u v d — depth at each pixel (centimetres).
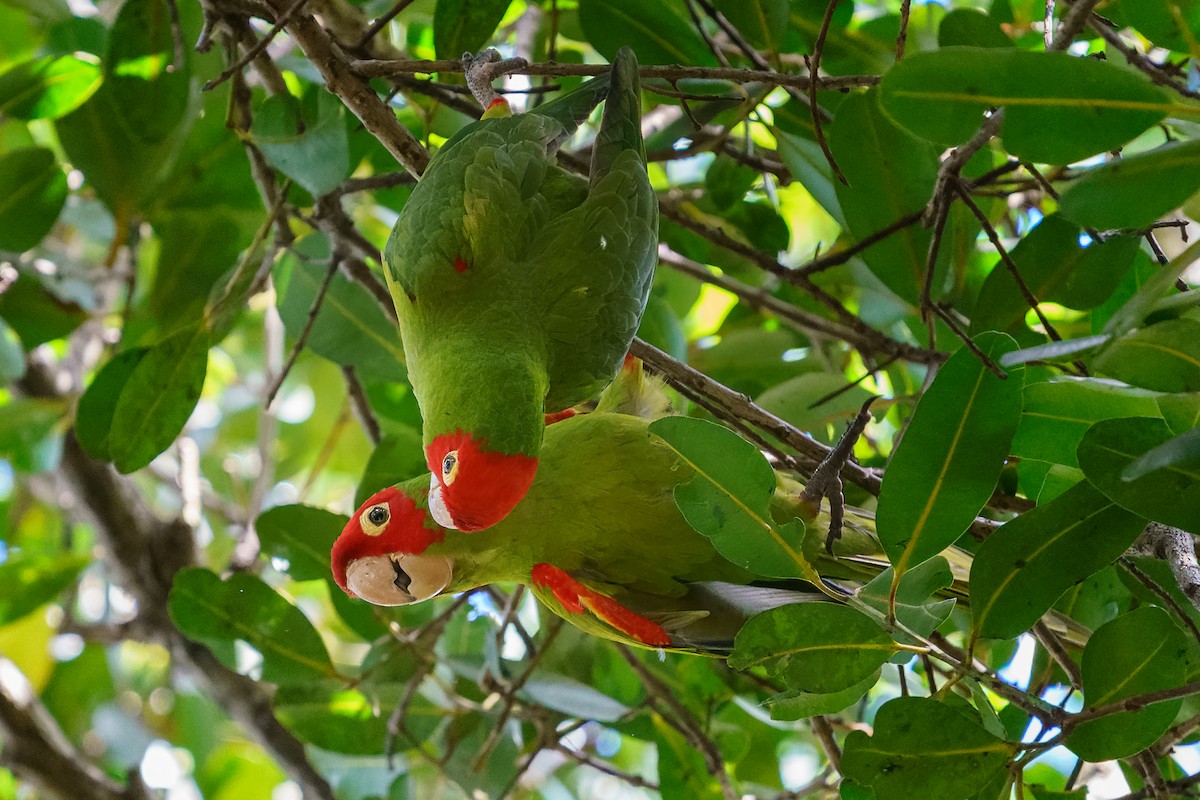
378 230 1362
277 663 934
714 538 602
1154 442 574
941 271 876
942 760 608
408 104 984
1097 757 610
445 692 996
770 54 889
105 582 1491
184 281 1075
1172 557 699
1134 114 527
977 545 835
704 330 1443
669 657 1010
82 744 1427
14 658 1288
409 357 774
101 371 879
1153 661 612
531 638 1099
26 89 945
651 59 944
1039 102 533
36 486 1476
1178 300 607
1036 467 774
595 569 792
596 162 800
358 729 984
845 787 662
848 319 944
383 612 964
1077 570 614
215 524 1453
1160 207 526
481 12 861
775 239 1077
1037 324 979
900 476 597
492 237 753
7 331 1178
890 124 834
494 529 780
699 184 1184
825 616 594
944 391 586
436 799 1105
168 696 1603
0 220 985
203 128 1056
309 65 970
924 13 1070
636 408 875
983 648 901
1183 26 545
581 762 1000
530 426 689
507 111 819
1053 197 757
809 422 937
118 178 1013
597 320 769
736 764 1109
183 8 925
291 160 856
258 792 1482
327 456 1238
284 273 1037
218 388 1666
